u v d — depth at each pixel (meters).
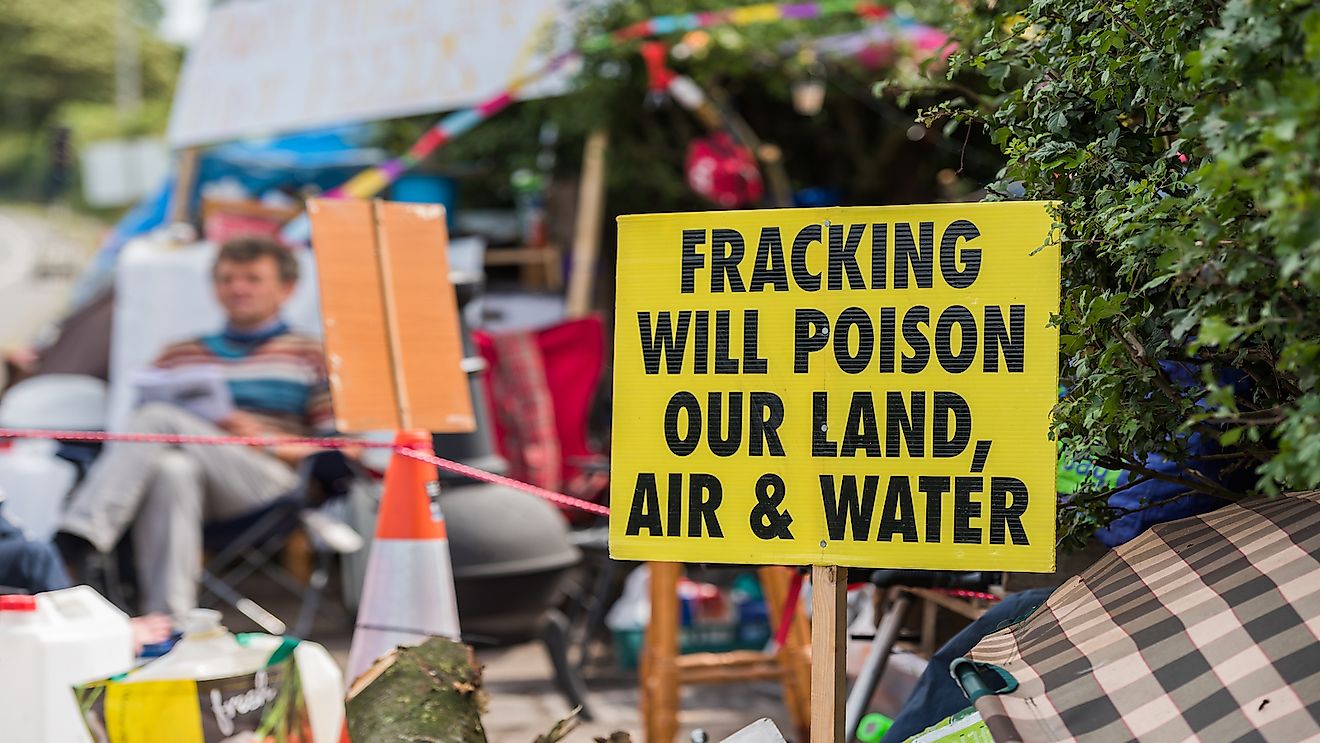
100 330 8.04
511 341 7.02
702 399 2.52
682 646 5.82
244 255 7.08
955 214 2.44
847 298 2.48
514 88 7.50
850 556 2.43
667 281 2.55
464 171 9.59
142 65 59.78
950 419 2.42
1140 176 2.49
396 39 8.19
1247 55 1.83
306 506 6.43
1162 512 2.85
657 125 9.76
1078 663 2.23
